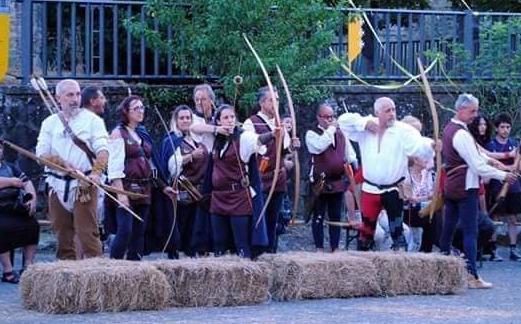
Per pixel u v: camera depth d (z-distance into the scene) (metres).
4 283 22.39
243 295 19.25
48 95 22.34
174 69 29.47
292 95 28.92
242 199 20.89
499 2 40.19
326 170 24.31
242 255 20.83
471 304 19.64
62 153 20.83
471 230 21.81
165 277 18.72
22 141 28.19
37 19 29.72
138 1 29.23
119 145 21.09
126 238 20.77
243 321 17.44
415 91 31.28
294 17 28.09
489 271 25.12
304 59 28.52
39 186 28.11
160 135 29.27
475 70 31.58
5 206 22.31
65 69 29.61
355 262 20.31
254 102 27.56
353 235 28.39
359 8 30.83
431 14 31.67
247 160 20.95
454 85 31.50
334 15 28.75
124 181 21.23
